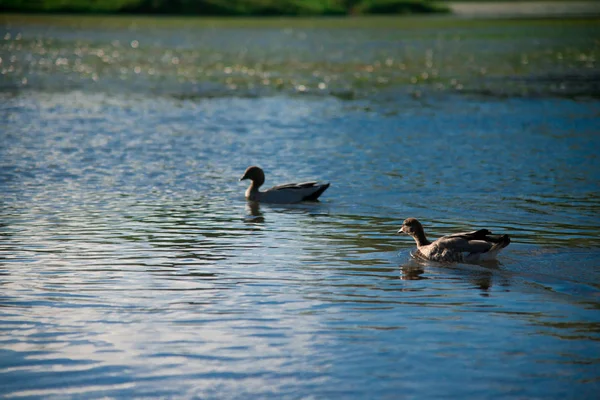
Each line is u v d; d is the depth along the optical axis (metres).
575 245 16.77
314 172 25.53
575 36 83.12
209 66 59.72
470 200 21.44
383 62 62.38
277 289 13.89
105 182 23.73
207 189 23.05
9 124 34.56
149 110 39.56
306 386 10.10
